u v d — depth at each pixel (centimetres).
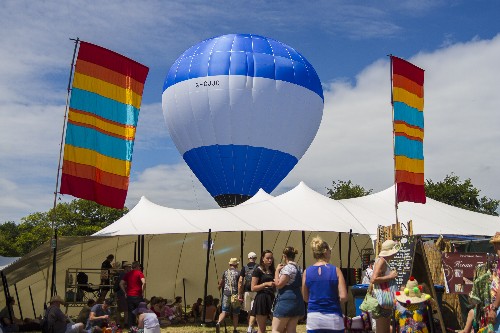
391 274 898
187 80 3747
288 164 3812
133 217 1780
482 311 708
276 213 1844
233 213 1828
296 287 803
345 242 2442
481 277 704
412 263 1093
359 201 2161
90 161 1695
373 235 1895
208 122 3691
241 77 3647
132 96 1759
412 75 1859
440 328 1092
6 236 8044
